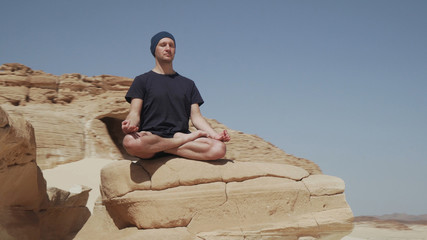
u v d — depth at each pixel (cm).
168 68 564
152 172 499
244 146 3206
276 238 484
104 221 552
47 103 2742
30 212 627
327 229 507
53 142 2339
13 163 532
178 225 477
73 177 1956
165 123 534
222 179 492
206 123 562
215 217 478
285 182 506
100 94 2941
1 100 2598
